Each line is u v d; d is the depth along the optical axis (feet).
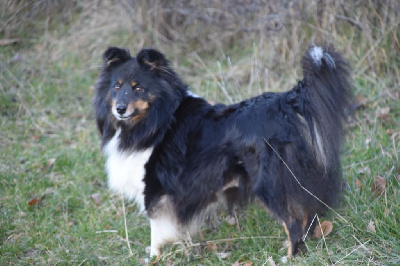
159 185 16.94
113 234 19.45
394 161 20.04
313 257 15.79
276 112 15.66
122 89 16.80
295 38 27.58
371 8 25.98
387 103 24.41
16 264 17.53
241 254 17.33
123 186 18.02
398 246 15.33
